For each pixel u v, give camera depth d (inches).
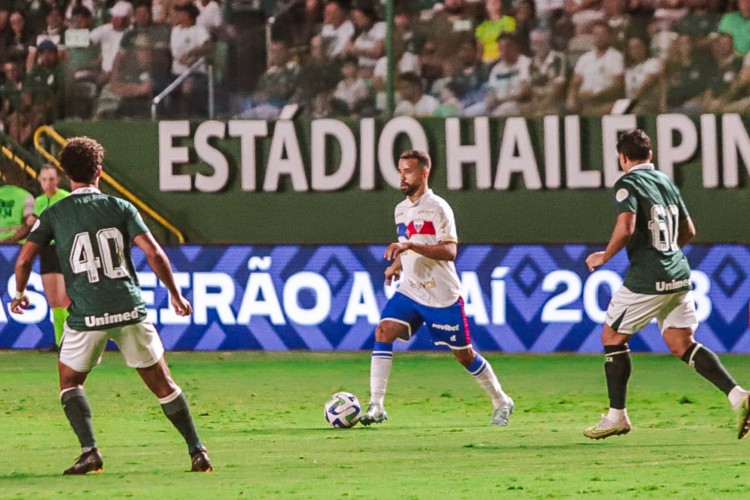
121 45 1910.7
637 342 1633.9
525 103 1881.2
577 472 772.6
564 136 1737.2
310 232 1780.3
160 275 751.7
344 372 1524.4
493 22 1882.4
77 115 1910.7
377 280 1646.2
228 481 740.0
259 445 938.1
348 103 1899.6
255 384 1417.3
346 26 1902.1
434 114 1893.5
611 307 920.9
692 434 991.6
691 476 752.3
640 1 1852.9
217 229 1792.6
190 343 1681.8
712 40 1834.4
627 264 1610.5
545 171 1742.1
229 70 1903.3
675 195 918.4
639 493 688.4
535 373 1491.1
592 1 1861.5
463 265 1644.9
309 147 1777.8
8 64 1923.0
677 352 918.4
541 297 1631.4
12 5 1951.3
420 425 1080.8
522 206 1748.3
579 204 1737.2
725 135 1715.1
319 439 975.6
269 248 1668.3
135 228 751.1
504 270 1636.3
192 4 1905.8
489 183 1750.7
